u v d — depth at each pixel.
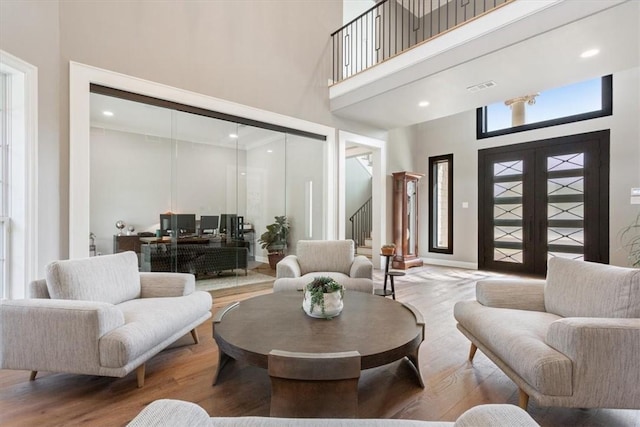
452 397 1.75
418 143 6.98
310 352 1.47
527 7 2.85
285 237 5.54
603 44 2.92
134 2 3.30
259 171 5.55
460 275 5.41
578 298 1.82
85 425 1.51
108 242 4.22
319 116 5.04
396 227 6.20
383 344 1.57
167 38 3.54
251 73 4.27
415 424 0.91
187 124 4.31
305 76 4.88
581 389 1.33
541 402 1.35
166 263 4.65
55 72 2.79
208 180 5.27
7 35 2.38
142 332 1.81
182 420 0.74
